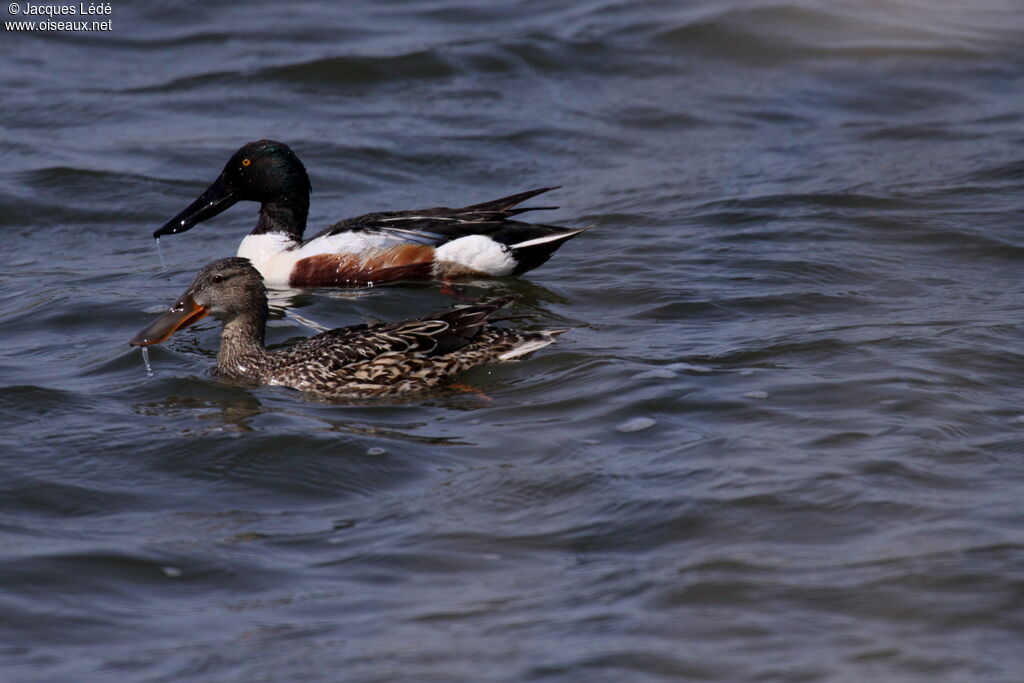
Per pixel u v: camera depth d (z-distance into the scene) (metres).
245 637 8.74
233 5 30.94
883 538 9.68
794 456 11.15
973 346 13.82
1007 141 23.08
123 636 8.83
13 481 11.20
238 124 24.69
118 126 24.56
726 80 26.73
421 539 10.05
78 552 9.93
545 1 31.19
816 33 28.50
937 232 18.47
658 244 18.53
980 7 30.36
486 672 8.16
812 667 8.12
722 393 12.71
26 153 23.14
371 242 17.80
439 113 25.20
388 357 13.54
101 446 11.94
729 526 9.97
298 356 13.80
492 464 11.38
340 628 8.80
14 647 8.66
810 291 16.22
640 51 27.92
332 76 26.78
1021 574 9.04
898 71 26.89
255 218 21.50
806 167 22.20
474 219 17.97
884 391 12.55
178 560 9.84
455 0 31.34
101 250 19.64
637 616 8.77
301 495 10.98
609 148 23.70
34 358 14.64
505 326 15.31
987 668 8.07
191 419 12.62
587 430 12.00
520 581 9.37
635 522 10.12
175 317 14.03
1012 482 10.52
